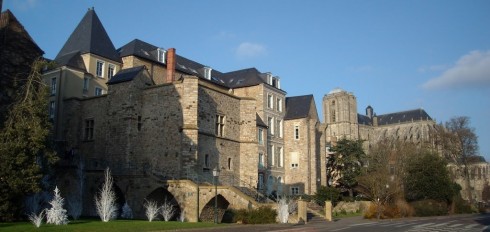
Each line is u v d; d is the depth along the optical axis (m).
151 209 30.11
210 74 60.78
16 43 32.09
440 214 52.88
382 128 138.38
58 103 44.94
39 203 28.67
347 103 124.25
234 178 42.16
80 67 47.47
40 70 32.50
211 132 40.03
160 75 54.56
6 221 24.30
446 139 79.88
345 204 52.28
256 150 43.72
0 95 30.27
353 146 59.75
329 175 66.50
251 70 63.16
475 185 109.62
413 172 56.78
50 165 30.03
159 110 39.09
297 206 37.03
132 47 52.81
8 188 24.34
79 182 36.38
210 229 24.09
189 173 36.31
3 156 24.05
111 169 39.00
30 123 25.89
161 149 38.16
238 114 43.97
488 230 25.66
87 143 41.59
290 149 63.09
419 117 134.75
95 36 50.75
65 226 21.47
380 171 49.78
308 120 63.28
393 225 31.22
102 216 27.67
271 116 60.94
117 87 40.50
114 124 39.97
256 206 31.47
